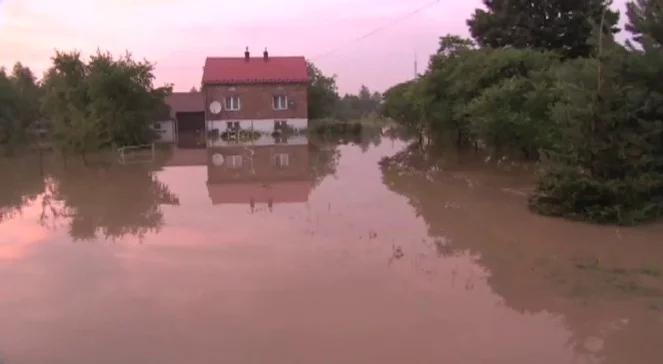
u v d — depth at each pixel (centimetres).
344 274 1025
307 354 701
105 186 2306
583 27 3094
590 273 1019
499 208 1656
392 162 3014
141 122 4472
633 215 1397
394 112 4153
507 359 681
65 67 4391
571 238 1284
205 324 802
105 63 4350
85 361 694
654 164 1463
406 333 760
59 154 4019
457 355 693
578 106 1446
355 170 2677
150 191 2130
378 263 1095
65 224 1536
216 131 5556
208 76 5578
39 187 2333
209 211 1684
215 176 2562
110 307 880
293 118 5681
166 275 1039
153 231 1417
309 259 1128
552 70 2211
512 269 1048
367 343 730
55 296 938
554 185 1496
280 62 5906
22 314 858
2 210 1783
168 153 3925
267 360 686
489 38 3331
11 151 4572
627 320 797
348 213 1609
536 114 2161
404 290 934
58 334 779
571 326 780
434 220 1498
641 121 1430
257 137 5375
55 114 4419
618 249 1183
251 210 1688
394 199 1842
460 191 1984
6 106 6100
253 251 1196
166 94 4716
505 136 2292
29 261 1159
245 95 5581
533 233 1337
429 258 1128
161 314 845
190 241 1301
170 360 691
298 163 3053
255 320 812
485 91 2339
